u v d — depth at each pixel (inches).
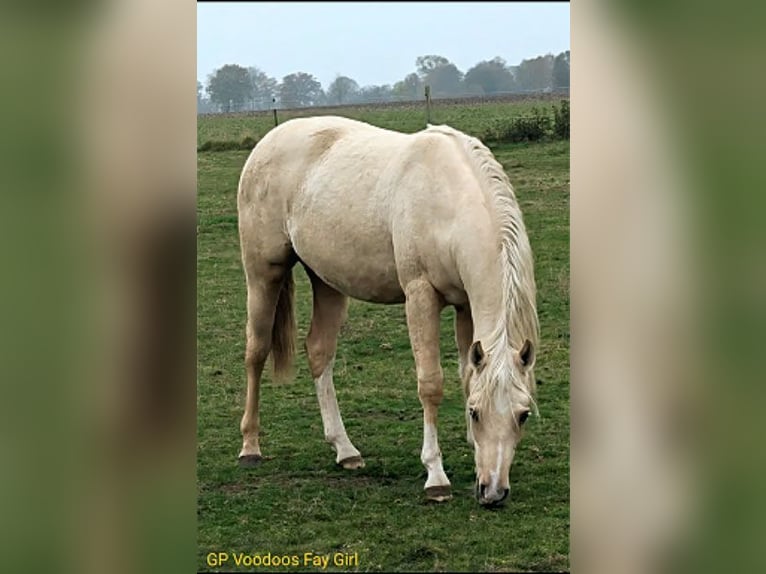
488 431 216.4
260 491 257.1
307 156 282.8
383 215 261.0
